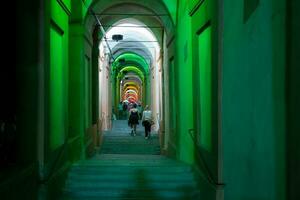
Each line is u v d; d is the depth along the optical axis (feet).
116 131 69.51
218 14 17.85
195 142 23.41
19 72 18.02
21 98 17.98
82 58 32.83
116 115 111.55
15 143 17.83
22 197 15.34
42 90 18.03
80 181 23.88
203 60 22.13
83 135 33.06
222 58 17.88
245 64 14.46
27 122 17.94
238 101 15.38
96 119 46.60
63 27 22.98
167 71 41.65
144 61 91.04
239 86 15.24
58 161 21.58
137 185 23.45
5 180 13.46
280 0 11.21
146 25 49.14
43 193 17.75
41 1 18.08
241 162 15.02
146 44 69.05
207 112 20.98
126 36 64.90
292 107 10.45
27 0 18.11
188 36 27.25
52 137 20.25
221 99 17.98
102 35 49.96
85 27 34.37
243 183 14.78
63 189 22.50
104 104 67.15
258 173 13.11
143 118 58.44
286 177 10.80
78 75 32.14
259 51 12.96
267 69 12.23
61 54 22.89
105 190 22.90
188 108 27.40
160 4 38.09
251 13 13.78
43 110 18.04
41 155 17.95
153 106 71.05
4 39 17.98
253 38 13.57
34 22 18.06
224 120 17.63
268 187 12.16
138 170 25.53
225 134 17.47
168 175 24.57
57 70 21.72
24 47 18.06
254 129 13.52
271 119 11.91
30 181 16.58
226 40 17.21
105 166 26.45
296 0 10.21
